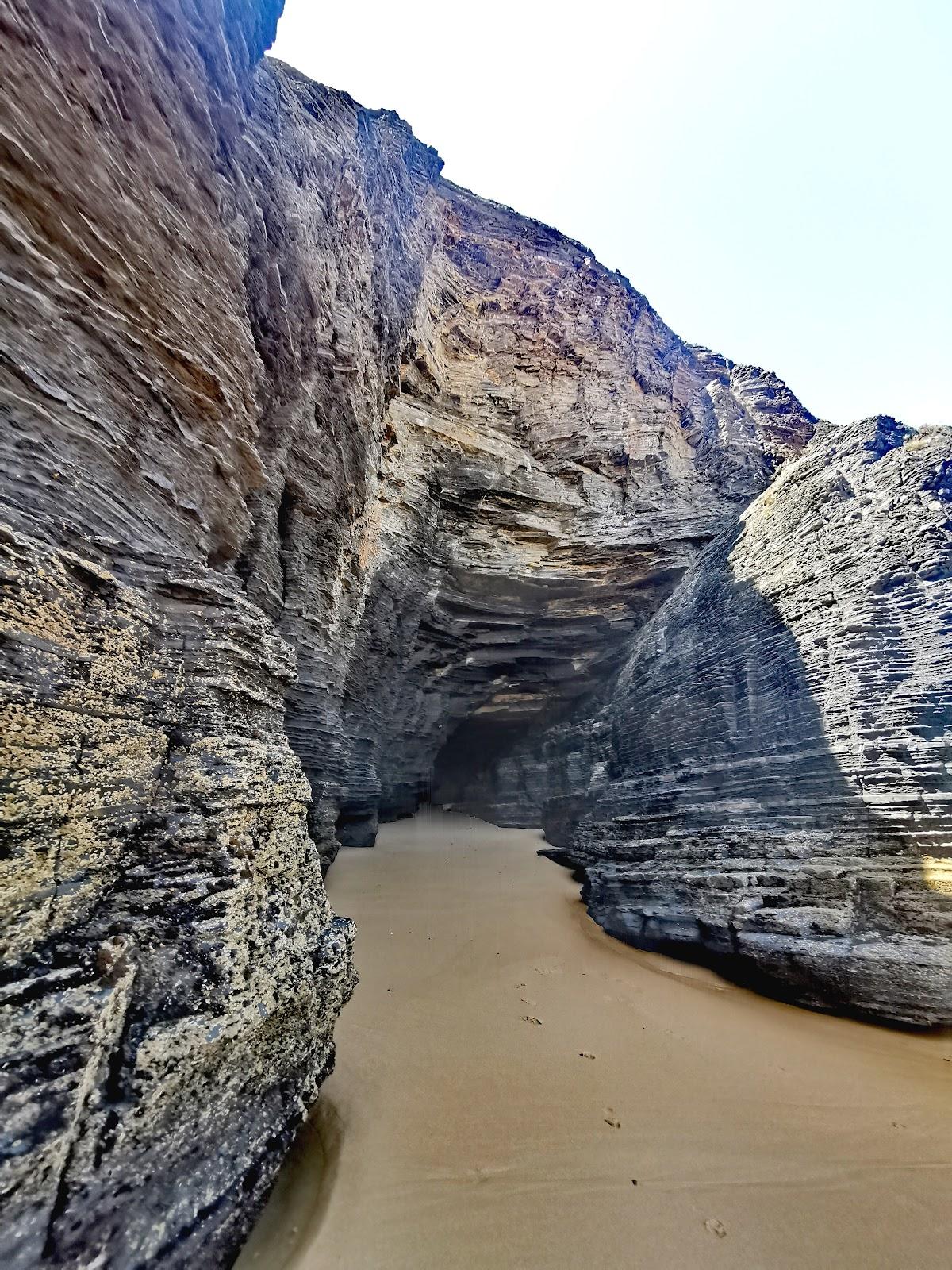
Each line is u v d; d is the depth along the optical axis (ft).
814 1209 16.52
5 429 14.44
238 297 25.29
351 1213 15.19
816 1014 30.22
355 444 51.72
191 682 16.83
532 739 102.63
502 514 84.69
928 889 30.01
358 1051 23.93
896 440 54.75
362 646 66.28
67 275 17.04
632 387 98.68
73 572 13.79
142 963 12.58
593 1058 25.12
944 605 37.68
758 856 38.29
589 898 53.31
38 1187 9.12
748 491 89.20
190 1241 11.39
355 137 49.55
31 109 15.07
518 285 98.68
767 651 49.90
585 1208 16.21
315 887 19.65
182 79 20.47
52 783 12.29
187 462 22.11
